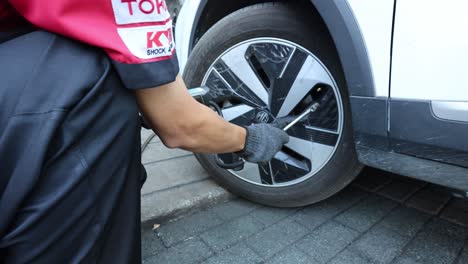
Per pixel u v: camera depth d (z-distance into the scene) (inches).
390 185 68.3
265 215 59.5
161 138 26.8
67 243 21.0
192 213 60.4
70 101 19.2
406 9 35.8
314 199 56.5
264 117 55.3
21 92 19.3
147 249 51.3
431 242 51.5
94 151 20.7
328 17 42.3
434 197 63.7
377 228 55.1
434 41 34.5
